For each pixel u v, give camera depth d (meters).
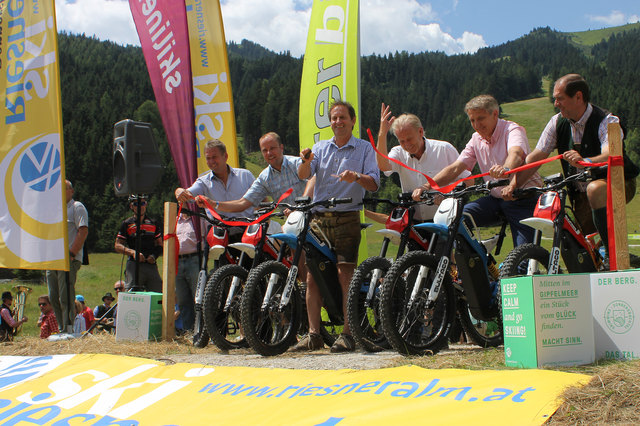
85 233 7.38
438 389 2.88
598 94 128.12
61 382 4.40
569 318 3.25
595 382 2.55
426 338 4.29
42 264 6.85
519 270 4.23
